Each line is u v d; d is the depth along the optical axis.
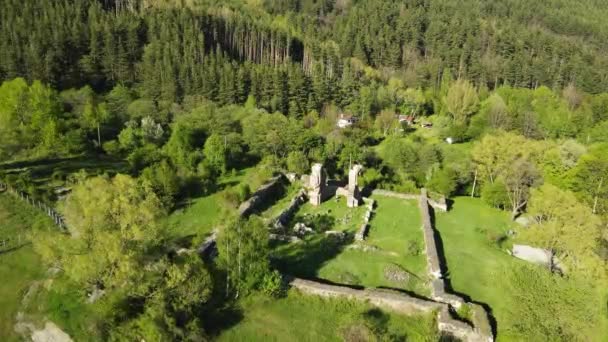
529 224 54.12
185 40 123.62
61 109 76.19
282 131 77.00
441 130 108.88
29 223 47.75
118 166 66.12
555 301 39.50
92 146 72.81
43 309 34.88
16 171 60.06
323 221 53.78
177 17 134.75
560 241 46.28
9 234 45.47
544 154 68.31
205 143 70.81
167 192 54.69
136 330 30.36
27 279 38.72
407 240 49.78
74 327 32.91
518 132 102.75
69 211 34.62
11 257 41.69
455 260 46.16
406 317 35.56
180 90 106.81
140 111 88.88
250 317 34.19
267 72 117.38
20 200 51.94
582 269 44.22
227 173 68.25
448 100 118.56
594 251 47.28
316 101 117.56
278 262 42.53
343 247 46.69
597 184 63.91
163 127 86.94
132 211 33.22
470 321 35.66
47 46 105.44
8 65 97.94
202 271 33.06
